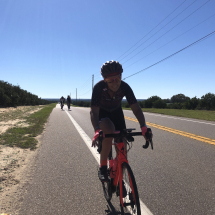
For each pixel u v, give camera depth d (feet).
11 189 9.39
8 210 7.70
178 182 10.29
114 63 7.13
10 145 17.10
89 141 19.39
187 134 22.53
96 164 12.95
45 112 53.21
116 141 7.54
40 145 17.71
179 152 15.71
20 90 102.89
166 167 12.45
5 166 12.28
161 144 18.24
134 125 30.12
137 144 18.33
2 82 84.17
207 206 8.07
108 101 8.12
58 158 14.11
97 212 7.65
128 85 8.15
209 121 34.53
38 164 12.85
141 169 12.12
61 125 29.71
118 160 7.26
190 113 49.60
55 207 7.97
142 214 7.50
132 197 6.33
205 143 18.47
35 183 10.07
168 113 49.90
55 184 9.98
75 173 11.42
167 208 7.91
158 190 9.42
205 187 9.73
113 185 7.82
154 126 28.66
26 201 8.38
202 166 12.62
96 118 7.45
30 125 29.04
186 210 7.79
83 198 8.68
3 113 50.08
